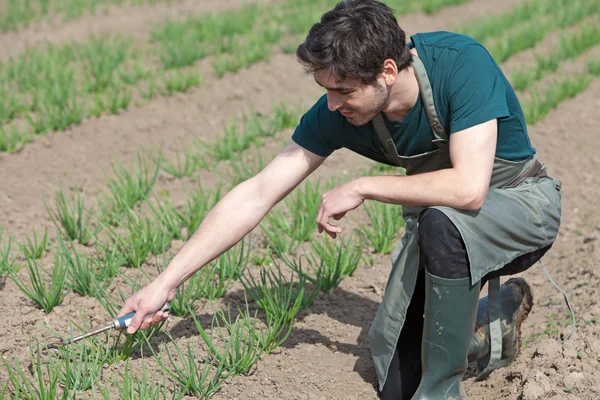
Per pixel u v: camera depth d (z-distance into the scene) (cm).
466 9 1123
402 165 298
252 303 372
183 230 451
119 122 666
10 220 481
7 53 870
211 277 380
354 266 411
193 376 297
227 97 730
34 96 679
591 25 1016
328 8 1076
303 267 419
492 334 308
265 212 300
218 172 547
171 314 359
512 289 329
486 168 264
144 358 322
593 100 730
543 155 602
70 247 436
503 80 276
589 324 346
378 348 304
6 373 307
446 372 287
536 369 319
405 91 269
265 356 333
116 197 484
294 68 817
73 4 1102
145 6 1126
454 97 265
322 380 321
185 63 811
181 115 691
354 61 250
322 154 300
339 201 276
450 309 277
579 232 476
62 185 546
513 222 280
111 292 378
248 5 1103
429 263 276
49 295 354
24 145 609
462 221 271
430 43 271
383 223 451
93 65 781
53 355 318
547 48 924
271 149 611
